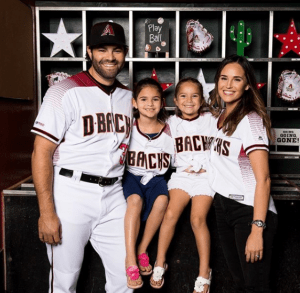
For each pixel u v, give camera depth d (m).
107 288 1.79
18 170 2.36
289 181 2.39
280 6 2.76
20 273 2.08
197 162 1.94
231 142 1.60
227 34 2.89
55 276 1.67
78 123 1.61
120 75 2.98
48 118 1.54
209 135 1.98
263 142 1.51
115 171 1.72
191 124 2.01
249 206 1.56
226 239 1.72
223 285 2.06
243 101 1.63
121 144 1.73
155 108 1.93
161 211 1.88
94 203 1.66
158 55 2.90
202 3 2.78
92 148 1.64
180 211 1.90
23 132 2.44
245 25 2.89
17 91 2.29
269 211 1.56
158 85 1.96
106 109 1.67
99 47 1.61
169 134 2.02
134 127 1.98
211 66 2.93
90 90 1.64
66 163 1.63
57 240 1.58
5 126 2.15
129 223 1.74
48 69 2.89
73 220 1.62
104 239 1.74
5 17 2.11
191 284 2.08
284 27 2.89
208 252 1.88
